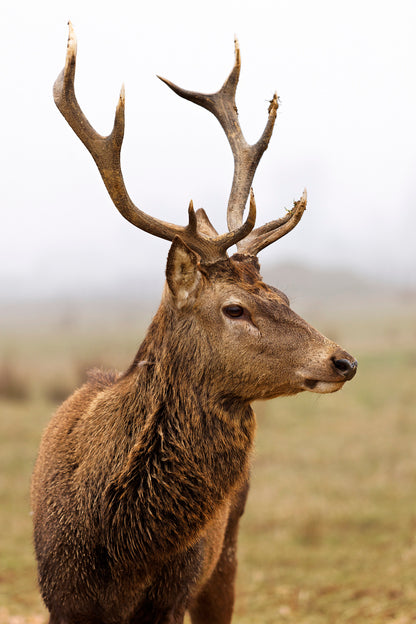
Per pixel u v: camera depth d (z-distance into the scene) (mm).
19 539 32469
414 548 30172
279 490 40906
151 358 14953
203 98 18078
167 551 14133
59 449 15555
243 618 25094
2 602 25672
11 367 66875
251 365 14586
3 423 51688
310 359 14438
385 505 37406
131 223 15047
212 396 14656
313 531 33625
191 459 14297
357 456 47906
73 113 14789
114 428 14664
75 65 14695
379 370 90875
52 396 63062
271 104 17406
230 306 14625
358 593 26344
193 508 14195
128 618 14898
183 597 15172
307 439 53094
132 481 14062
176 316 14875
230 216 17266
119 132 14555
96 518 14188
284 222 16938
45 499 15133
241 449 14852
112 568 14125
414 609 23750
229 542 19375
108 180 14773
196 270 14602
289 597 26922
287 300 15359
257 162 17594
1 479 40000
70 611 14602
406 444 50969
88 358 69000
